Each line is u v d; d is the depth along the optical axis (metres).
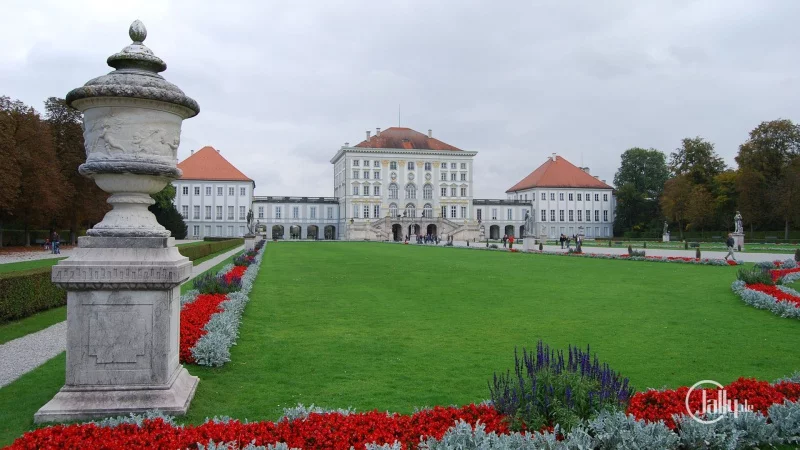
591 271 24.89
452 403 6.70
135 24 6.20
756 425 5.25
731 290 17.41
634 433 4.79
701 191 78.12
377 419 5.30
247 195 102.06
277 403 6.64
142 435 4.85
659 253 42.22
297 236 108.44
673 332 11.05
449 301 15.14
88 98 5.75
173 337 6.24
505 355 9.09
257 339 10.20
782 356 9.15
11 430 5.52
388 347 9.62
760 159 68.56
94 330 5.76
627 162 108.50
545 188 112.44
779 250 45.78
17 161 42.28
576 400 5.18
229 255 41.62
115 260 5.74
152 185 6.10
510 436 4.70
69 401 5.66
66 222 54.97
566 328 11.40
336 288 18.00
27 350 9.54
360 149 104.62
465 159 108.94
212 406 6.45
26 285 12.89
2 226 50.91
